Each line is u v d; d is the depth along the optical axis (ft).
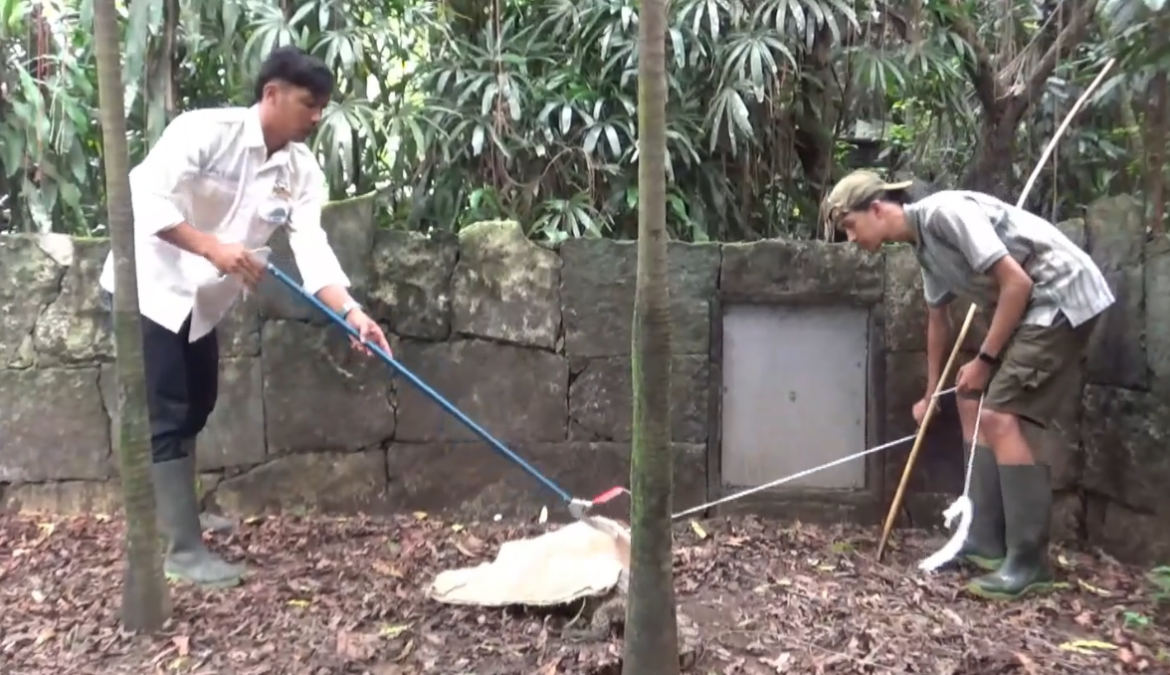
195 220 7.82
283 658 6.55
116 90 6.37
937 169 13.38
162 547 7.91
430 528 9.52
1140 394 8.62
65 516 9.65
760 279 9.68
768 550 8.98
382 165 11.91
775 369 9.81
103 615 7.22
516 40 11.98
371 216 9.69
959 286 8.38
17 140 10.54
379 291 9.71
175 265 7.73
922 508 9.73
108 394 9.68
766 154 12.01
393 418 9.87
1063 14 11.41
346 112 10.53
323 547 8.95
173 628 6.97
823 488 9.85
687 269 9.71
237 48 11.06
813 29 11.22
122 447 6.80
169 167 7.35
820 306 9.71
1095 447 9.20
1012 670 6.57
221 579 7.84
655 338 5.54
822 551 9.00
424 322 9.79
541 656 6.56
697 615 7.43
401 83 11.76
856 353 9.75
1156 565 8.46
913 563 8.80
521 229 10.25
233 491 9.77
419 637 6.89
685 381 9.77
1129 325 8.73
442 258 9.77
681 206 11.13
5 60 10.59
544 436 9.87
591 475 9.87
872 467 9.74
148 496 6.88
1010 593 7.95
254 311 9.68
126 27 10.37
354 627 7.07
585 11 11.43
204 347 8.18
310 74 7.56
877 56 11.21
